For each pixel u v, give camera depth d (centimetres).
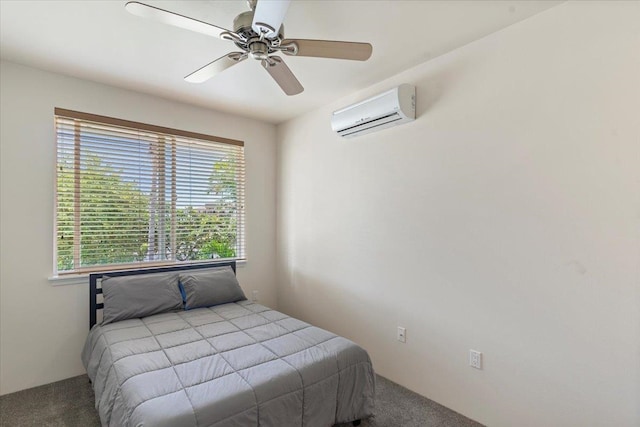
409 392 239
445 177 223
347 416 185
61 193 256
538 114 180
